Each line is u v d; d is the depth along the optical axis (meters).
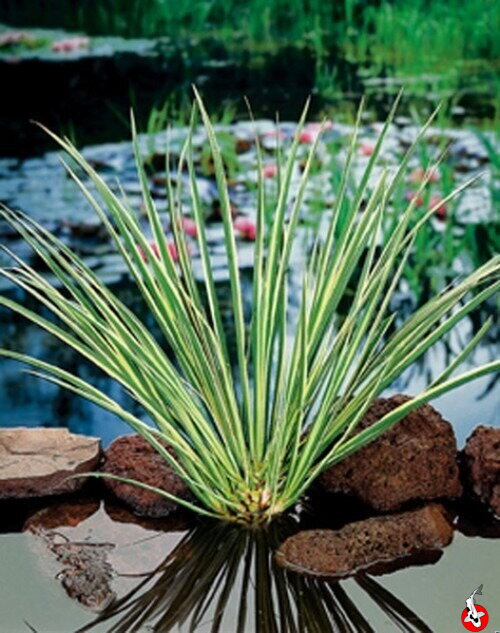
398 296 4.44
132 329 2.07
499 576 2.04
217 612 1.96
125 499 2.21
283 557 2.06
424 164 4.53
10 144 5.09
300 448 2.19
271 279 2.04
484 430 2.28
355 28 5.08
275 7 5.14
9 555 2.09
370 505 2.19
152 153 4.82
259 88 5.18
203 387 2.11
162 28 5.20
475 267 4.51
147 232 4.64
